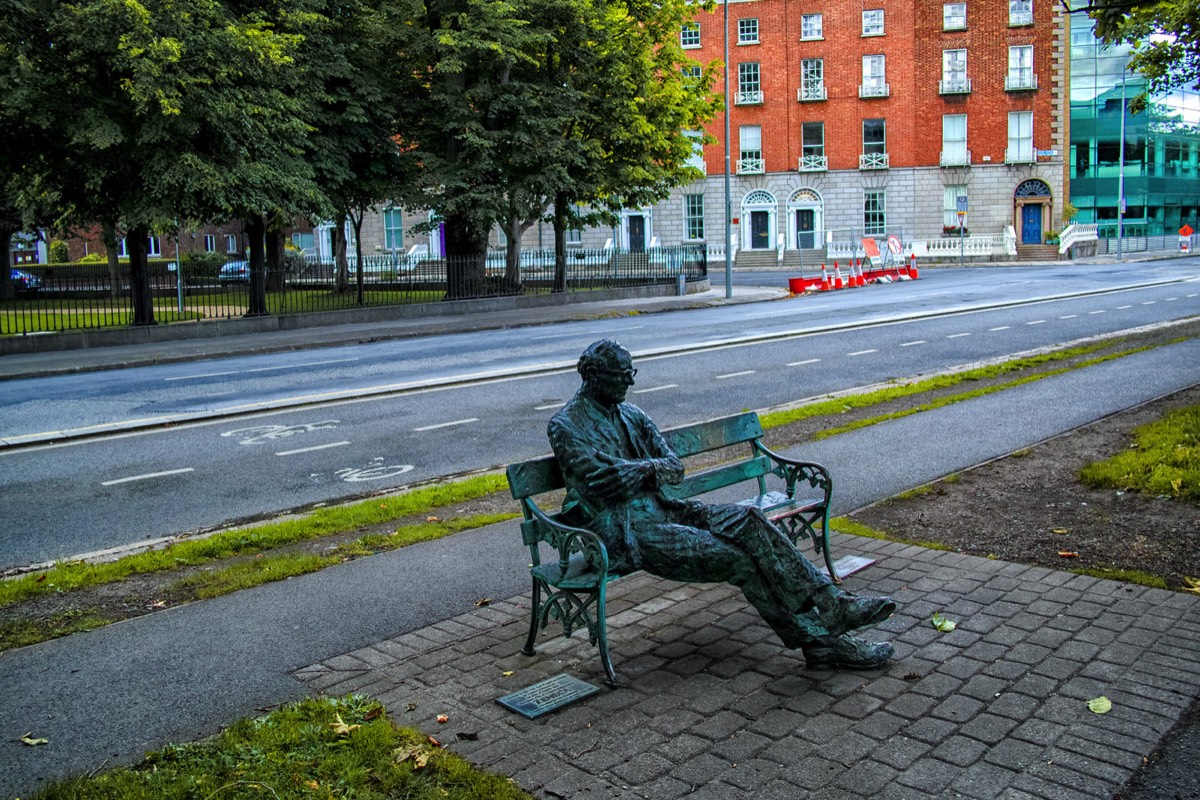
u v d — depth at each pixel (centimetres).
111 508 920
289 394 1562
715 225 6012
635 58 3534
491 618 595
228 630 589
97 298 3681
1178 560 640
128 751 445
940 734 428
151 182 2428
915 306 2748
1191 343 1717
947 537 716
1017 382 1382
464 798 388
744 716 452
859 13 5672
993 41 5528
